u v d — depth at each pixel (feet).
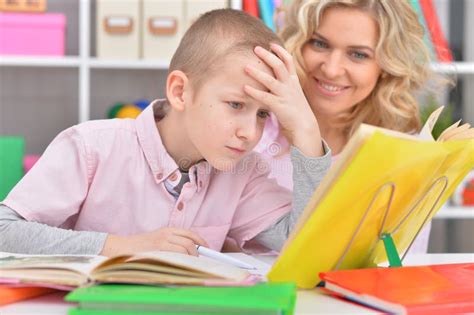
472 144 2.66
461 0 9.08
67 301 2.18
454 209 8.00
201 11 7.99
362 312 2.12
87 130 3.57
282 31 4.90
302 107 3.25
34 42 8.05
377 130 2.18
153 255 2.21
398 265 2.70
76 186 3.50
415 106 5.02
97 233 3.10
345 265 2.74
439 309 2.06
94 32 9.16
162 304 1.87
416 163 2.41
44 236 3.09
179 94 3.36
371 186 2.36
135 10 7.98
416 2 7.32
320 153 3.35
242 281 2.15
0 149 7.38
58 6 9.22
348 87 4.58
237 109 3.17
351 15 4.40
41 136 9.12
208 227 3.71
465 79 9.04
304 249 2.42
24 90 9.07
